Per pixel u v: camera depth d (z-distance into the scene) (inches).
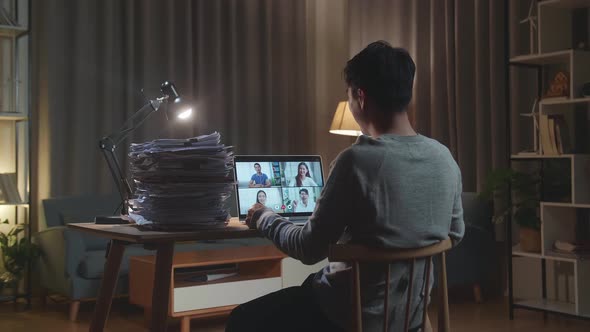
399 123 65.7
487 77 190.1
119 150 198.8
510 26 182.4
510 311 159.0
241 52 223.8
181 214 70.5
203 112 214.7
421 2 207.8
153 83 205.3
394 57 65.0
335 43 238.4
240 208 95.1
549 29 159.3
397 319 64.4
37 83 190.4
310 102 237.0
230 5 219.5
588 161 149.0
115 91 199.5
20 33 178.4
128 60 199.9
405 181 62.0
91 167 195.3
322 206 62.3
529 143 181.5
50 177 189.2
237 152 222.5
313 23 237.8
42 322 156.1
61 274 159.8
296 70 234.7
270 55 227.5
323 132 237.8
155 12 206.2
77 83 192.2
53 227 170.1
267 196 97.9
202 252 157.2
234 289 144.3
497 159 185.8
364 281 62.9
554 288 170.1
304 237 63.2
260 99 226.7
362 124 67.1
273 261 151.6
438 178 64.1
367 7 224.2
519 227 175.5
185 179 70.4
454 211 68.4
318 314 66.7
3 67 178.5
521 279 182.9
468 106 194.4
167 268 72.3
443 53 201.8
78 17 192.5
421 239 62.5
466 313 165.2
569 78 154.6
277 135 230.2
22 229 175.2
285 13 231.8
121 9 201.0
